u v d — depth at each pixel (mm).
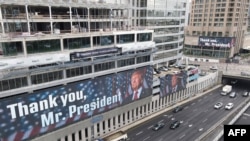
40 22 48719
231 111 75312
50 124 46344
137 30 61938
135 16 86312
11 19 44375
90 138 55406
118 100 59281
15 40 40344
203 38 142375
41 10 51688
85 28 55250
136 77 62594
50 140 47219
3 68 38625
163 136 58281
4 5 44031
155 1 87250
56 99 46156
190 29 155500
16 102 40531
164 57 99688
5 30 44875
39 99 43531
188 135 58656
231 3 132500
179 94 83125
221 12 137250
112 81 56281
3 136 40188
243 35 163500
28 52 42500
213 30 143500
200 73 102625
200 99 88125
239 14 140500
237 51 158500
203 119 68688
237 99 88250
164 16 93812
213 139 54531
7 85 39938
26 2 43719
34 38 42531
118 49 55938
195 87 91812
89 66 51219
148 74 66375
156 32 91562
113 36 55906
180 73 80312
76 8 54625
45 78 44594
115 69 56750
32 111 43000
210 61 139625
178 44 108125
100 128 57188
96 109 54531
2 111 39219
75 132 51812
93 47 52656
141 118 68062
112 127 60219
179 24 105000
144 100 67375
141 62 63531
